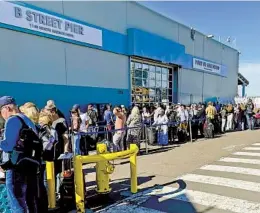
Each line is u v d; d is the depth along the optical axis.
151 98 15.65
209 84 21.30
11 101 3.45
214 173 6.32
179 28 17.58
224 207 4.32
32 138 3.36
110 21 12.48
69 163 4.71
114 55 12.77
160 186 5.47
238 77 27.36
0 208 3.65
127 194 5.04
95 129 9.62
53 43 9.91
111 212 4.22
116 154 4.69
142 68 14.87
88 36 11.27
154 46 14.87
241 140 11.64
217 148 9.72
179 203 4.54
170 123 10.64
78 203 4.11
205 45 20.72
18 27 8.71
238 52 26.58
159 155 8.72
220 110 16.23
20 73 8.84
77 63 10.85
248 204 4.42
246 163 7.22
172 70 17.45
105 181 4.66
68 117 10.31
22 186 3.25
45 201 3.99
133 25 13.87
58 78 10.10
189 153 8.90
